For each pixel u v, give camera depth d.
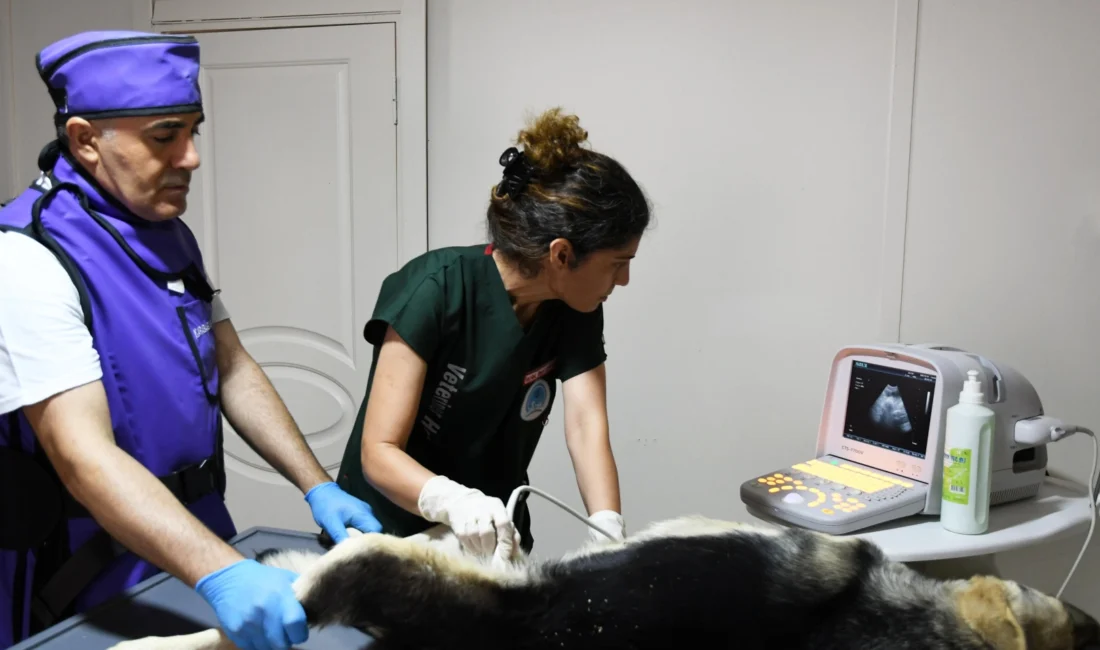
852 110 1.94
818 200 1.98
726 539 0.84
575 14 2.04
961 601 0.79
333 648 0.85
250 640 0.79
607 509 1.23
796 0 1.93
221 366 1.25
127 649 0.79
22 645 0.84
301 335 2.31
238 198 2.29
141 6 2.27
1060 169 1.87
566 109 2.07
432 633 0.77
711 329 2.07
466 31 2.09
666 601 0.77
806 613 0.77
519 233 1.09
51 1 2.32
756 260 2.03
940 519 1.24
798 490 1.27
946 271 1.95
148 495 0.86
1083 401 1.93
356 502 1.14
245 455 2.38
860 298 1.99
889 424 1.33
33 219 0.95
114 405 1.00
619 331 2.12
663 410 2.12
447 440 1.26
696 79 2.00
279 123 2.23
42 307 0.90
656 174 2.05
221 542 0.87
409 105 2.13
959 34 1.88
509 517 0.95
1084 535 1.30
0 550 1.00
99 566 1.01
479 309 1.18
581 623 0.76
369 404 1.15
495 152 2.12
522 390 1.26
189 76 1.01
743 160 2.00
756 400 2.07
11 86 2.36
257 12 2.20
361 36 2.15
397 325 1.13
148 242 1.07
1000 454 1.26
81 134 0.99
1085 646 0.84
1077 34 1.83
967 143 1.90
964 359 1.28
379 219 2.20
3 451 0.97
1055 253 1.90
